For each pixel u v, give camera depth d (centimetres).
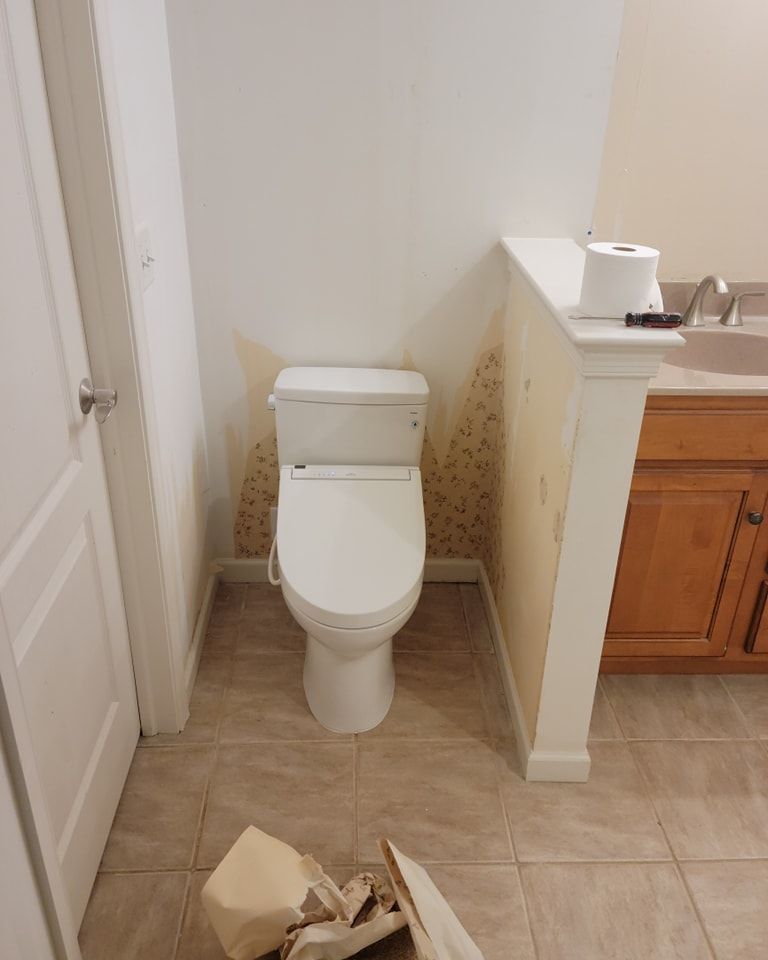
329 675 203
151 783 192
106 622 173
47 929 128
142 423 166
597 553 168
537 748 192
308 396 217
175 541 201
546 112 206
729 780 197
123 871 172
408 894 145
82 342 154
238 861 151
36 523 134
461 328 231
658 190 217
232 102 202
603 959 158
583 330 146
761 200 218
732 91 205
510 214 218
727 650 222
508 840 181
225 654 233
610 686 224
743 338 217
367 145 209
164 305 191
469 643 241
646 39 199
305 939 140
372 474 222
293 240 219
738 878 174
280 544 199
